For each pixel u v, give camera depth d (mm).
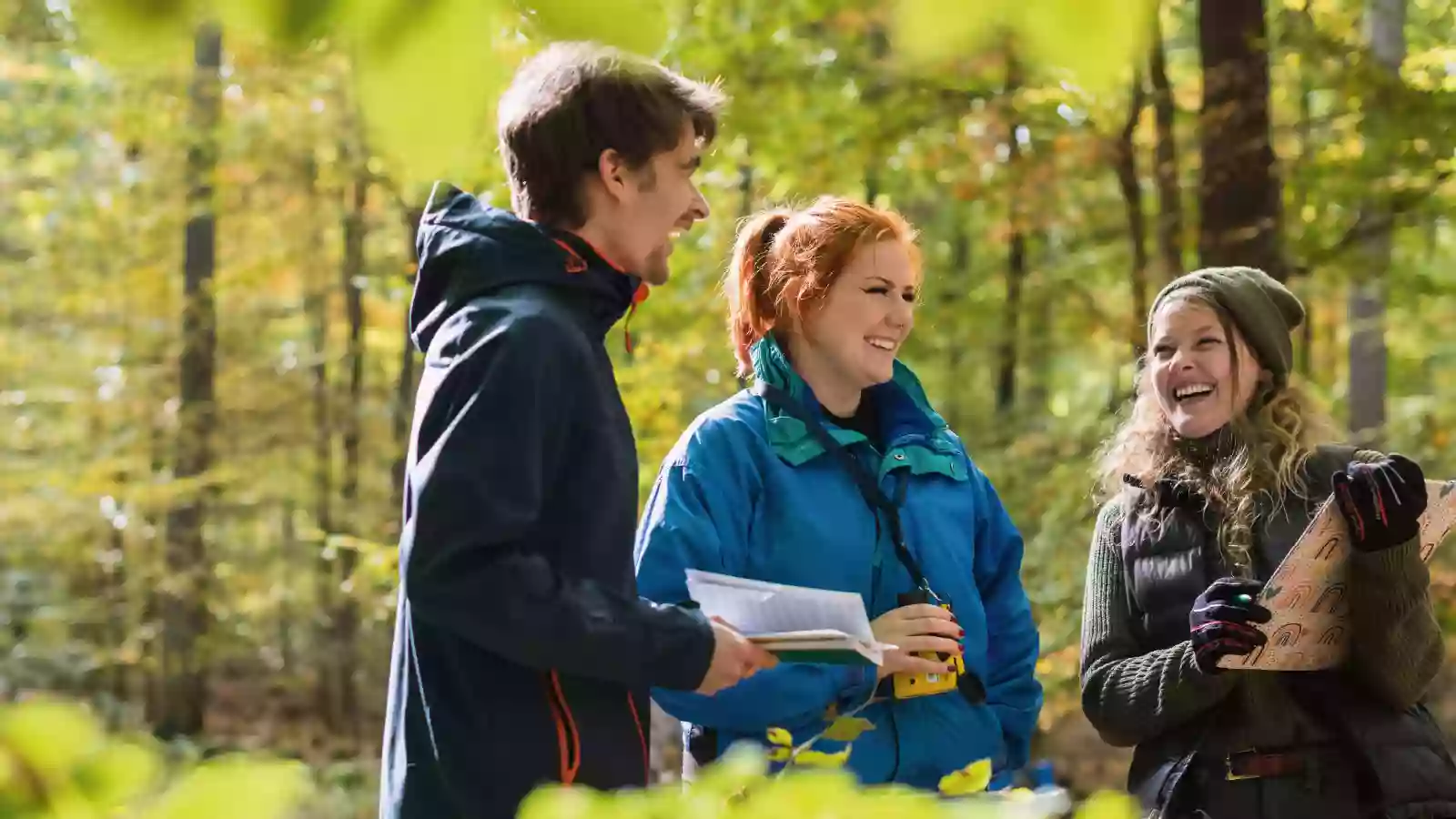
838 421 2805
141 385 14055
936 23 928
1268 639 2449
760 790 826
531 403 1861
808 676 2516
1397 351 13133
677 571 2535
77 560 13078
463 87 949
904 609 2521
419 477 1821
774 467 2654
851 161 8570
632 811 816
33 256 14602
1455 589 6625
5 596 12492
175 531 13430
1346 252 7836
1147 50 947
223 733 12953
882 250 2730
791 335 2814
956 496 2779
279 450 14375
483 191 6105
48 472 13000
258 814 640
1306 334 10914
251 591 13789
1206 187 7129
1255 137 7074
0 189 14430
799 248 2750
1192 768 2570
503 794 1889
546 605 1800
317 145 11742
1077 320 9586
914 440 2783
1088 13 918
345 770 7824
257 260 14352
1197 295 2719
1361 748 2465
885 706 2549
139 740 664
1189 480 2684
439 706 1924
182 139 12250
